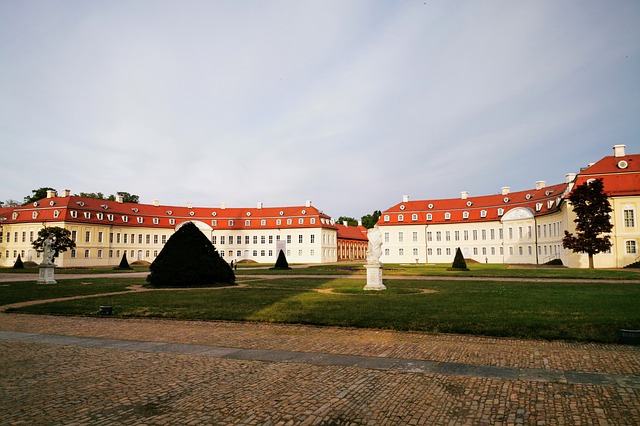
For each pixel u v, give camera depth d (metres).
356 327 12.59
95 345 10.70
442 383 7.44
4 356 9.61
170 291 23.72
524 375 7.84
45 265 29.44
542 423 5.77
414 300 17.83
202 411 6.28
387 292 21.30
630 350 9.60
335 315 14.13
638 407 6.25
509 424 5.76
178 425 5.80
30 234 75.44
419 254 84.69
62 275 40.56
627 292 20.12
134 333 12.27
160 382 7.64
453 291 21.62
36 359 9.34
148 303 18.14
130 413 6.22
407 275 35.94
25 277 38.28
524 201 73.62
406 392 7.00
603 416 5.96
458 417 6.00
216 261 29.12
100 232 77.75
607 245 44.25
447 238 82.75
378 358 9.18
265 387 7.31
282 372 8.20
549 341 10.59
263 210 94.69
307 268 52.12
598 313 13.62
